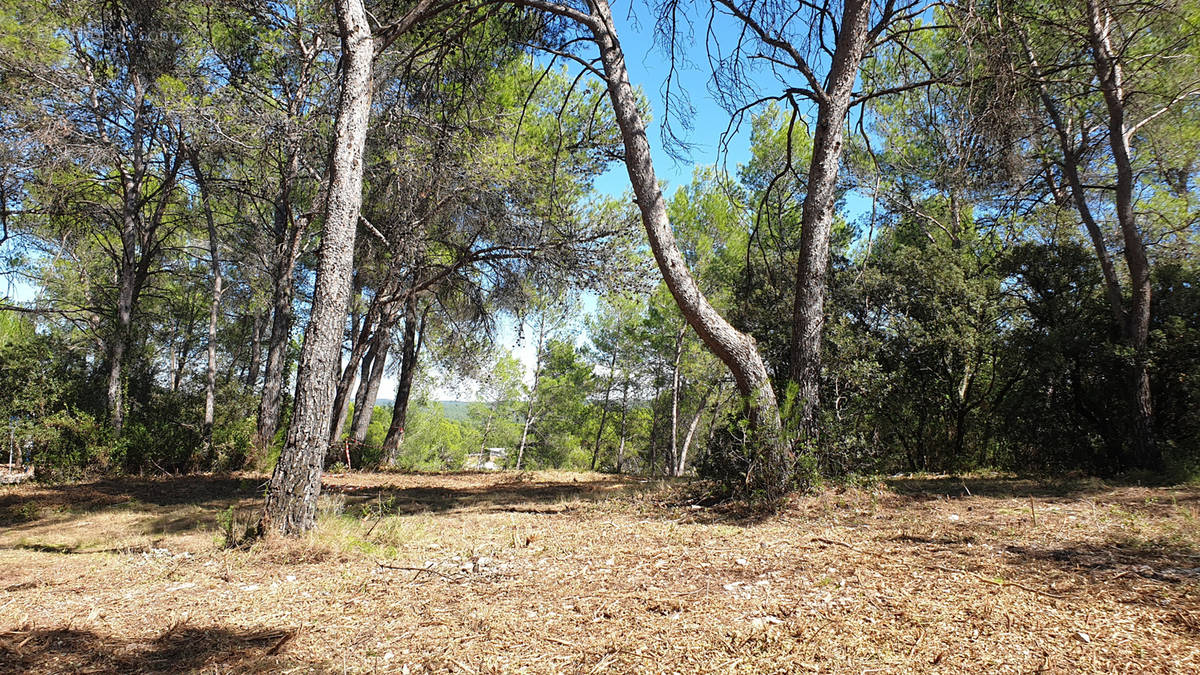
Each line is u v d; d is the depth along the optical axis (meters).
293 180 14.16
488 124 12.49
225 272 22.78
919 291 11.63
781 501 6.18
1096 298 10.41
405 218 13.53
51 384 12.47
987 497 6.61
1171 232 11.66
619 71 7.36
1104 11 9.21
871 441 8.36
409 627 2.94
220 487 10.52
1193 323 9.38
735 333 6.84
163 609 3.38
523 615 3.03
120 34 11.91
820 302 7.20
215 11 11.52
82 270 19.30
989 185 9.37
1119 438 9.78
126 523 6.94
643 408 40.28
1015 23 8.15
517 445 41.03
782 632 2.71
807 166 16.77
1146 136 11.41
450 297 17.56
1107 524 4.79
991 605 2.95
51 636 2.95
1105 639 2.53
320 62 12.65
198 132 11.34
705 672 2.35
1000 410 11.61
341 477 12.77
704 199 22.14
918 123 11.56
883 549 4.21
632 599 3.22
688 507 6.68
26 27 11.88
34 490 10.18
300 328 23.14
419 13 6.93
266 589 3.75
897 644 2.55
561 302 16.72
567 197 14.79
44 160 11.99
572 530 5.50
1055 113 10.18
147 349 14.85
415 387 31.02
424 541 5.12
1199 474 7.64
